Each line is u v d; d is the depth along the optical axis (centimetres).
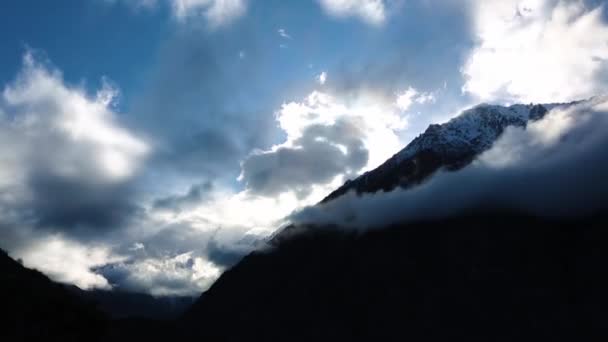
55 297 14438
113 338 17512
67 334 13438
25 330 12481
